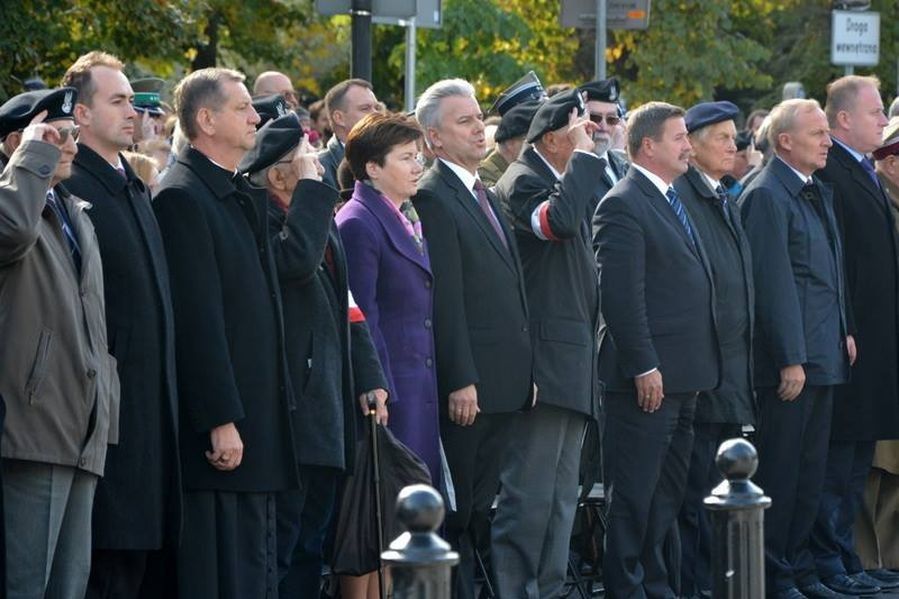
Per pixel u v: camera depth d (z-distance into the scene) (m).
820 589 21.97
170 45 39.56
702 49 55.09
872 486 23.80
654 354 19.48
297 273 16.25
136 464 14.88
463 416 18.27
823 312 21.58
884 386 22.66
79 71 15.25
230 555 15.68
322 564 17.66
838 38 35.62
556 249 19.25
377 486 17.02
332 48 57.34
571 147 19.53
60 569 14.38
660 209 19.92
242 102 15.87
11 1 33.50
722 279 20.38
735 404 20.44
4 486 14.12
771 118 21.89
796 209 21.61
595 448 20.20
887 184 23.94
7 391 14.02
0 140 14.71
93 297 14.43
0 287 14.12
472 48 48.22
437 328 18.30
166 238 15.55
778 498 21.38
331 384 16.56
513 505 19.11
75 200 14.66
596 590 21.59
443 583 10.88
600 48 30.19
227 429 15.40
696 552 20.98
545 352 19.09
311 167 16.83
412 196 18.61
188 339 15.41
